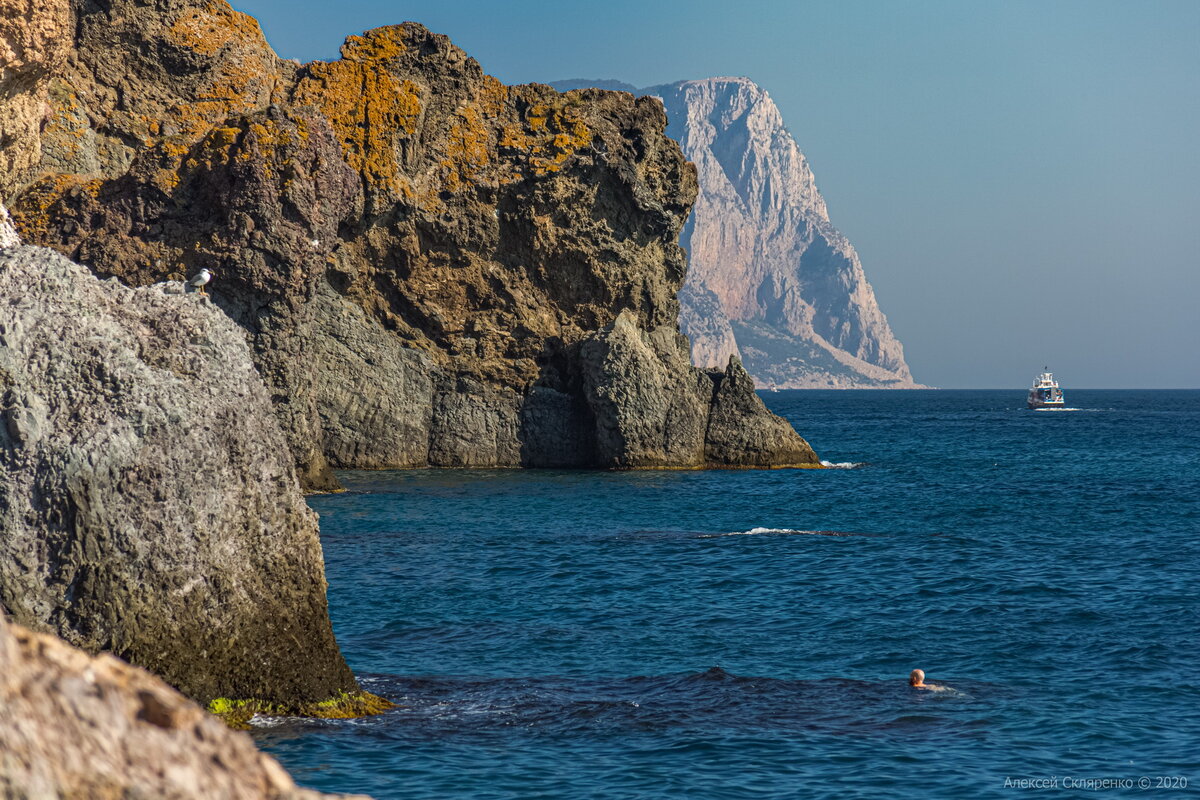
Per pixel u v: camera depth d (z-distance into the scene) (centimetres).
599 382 14700
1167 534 8550
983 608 5534
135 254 11400
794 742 3441
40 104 7175
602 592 6019
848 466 15962
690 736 3484
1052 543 7975
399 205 14000
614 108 15538
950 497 11662
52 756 1147
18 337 3180
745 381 15550
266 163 11444
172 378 3344
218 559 3366
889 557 7288
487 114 14850
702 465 15150
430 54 14362
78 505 3088
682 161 16238
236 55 13450
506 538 8175
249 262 11325
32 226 11450
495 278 14788
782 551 7562
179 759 1238
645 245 15562
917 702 3891
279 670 3512
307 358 11800
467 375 14750
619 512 10094
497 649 4681
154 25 13025
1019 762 3259
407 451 14325
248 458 3497
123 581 3148
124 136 12800
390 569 6669
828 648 4738
